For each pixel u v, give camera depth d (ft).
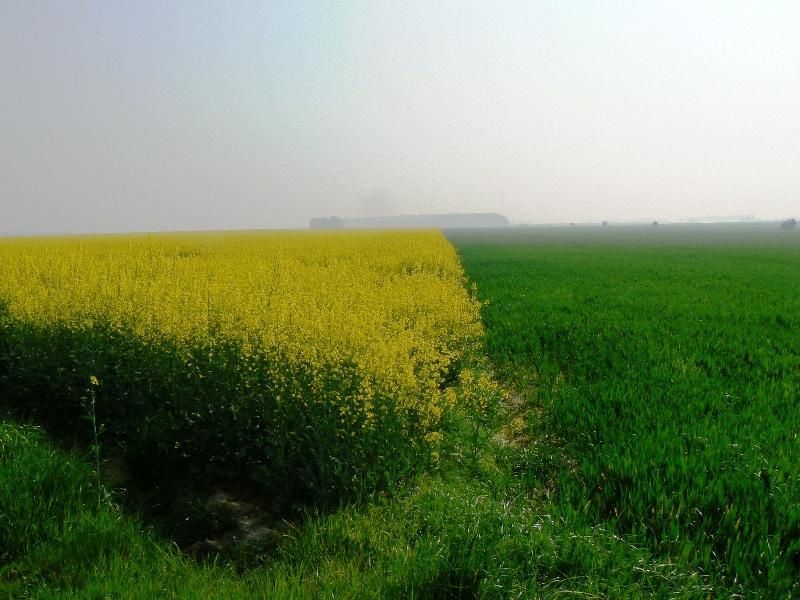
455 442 20.74
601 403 23.71
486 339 36.52
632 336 36.27
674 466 17.02
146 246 88.12
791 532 14.05
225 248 92.94
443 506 15.60
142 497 17.89
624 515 15.33
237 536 15.90
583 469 17.72
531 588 12.01
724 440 18.75
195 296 28.07
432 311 32.94
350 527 15.08
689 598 11.91
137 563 13.87
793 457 17.75
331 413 17.70
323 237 146.82
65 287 31.30
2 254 63.31
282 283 38.01
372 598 11.95
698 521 14.69
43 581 13.01
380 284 47.29
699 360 30.32
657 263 104.63
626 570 12.67
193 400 20.67
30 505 14.98
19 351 25.77
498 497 17.07
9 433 19.15
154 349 22.56
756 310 47.39
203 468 19.43
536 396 26.30
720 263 104.88
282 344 20.90
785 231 426.51
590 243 214.69
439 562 12.69
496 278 74.59
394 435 18.03
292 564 13.91
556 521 14.82
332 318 23.50
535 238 282.77
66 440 21.50
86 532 14.60
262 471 18.07
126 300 27.27
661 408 22.50
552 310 47.55
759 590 11.98
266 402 19.51
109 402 22.43
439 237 135.13
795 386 25.30
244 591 12.59
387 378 18.57
